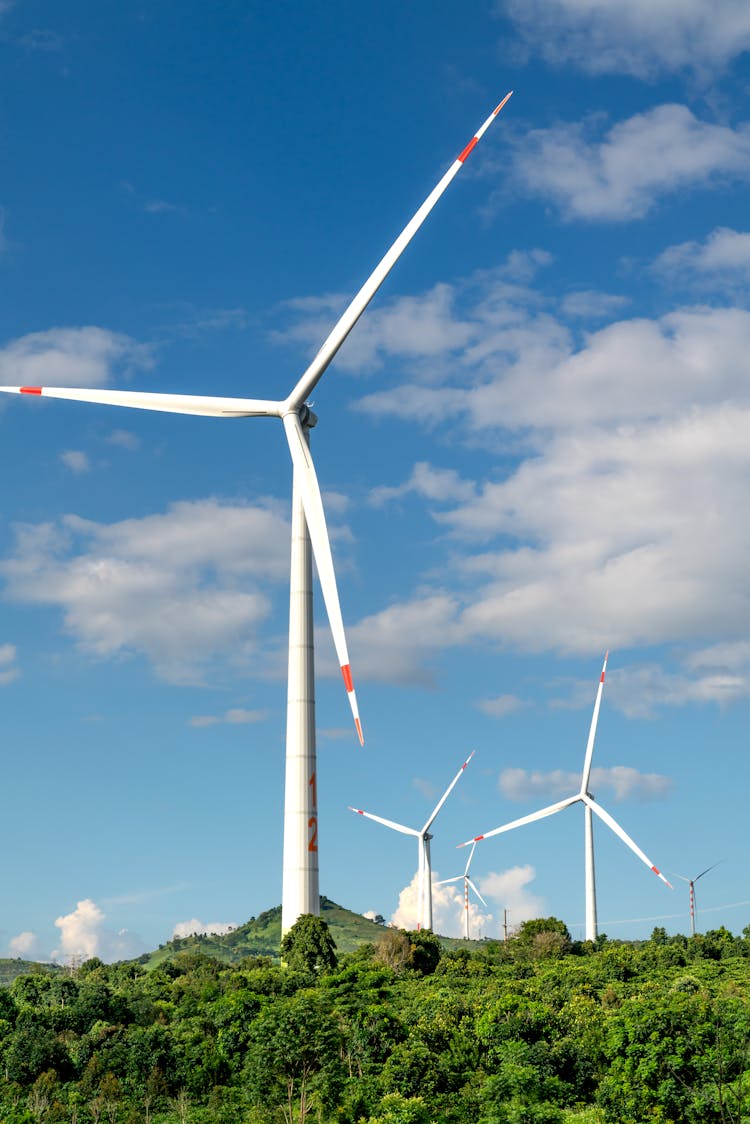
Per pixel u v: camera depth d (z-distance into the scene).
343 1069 93.00
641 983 134.38
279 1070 92.19
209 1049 103.12
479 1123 83.50
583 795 188.75
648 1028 84.88
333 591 101.31
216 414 113.06
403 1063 91.06
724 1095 79.12
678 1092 81.00
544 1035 95.38
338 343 110.69
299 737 139.25
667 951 157.38
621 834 185.38
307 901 138.38
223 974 160.50
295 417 112.44
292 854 138.12
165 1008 123.88
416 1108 82.94
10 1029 113.00
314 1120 87.62
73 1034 112.44
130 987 145.75
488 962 165.25
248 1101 93.56
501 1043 94.75
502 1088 86.31
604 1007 115.19
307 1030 92.19
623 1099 82.88
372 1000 116.81
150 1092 97.62
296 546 142.50
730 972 147.00
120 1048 104.56
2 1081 103.31
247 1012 110.00
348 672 92.12
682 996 90.56
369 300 109.62
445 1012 102.44
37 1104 95.12
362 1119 83.88
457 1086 91.12
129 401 112.62
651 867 182.75
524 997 115.44
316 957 135.88
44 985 148.62
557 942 174.88
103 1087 99.12
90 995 119.62
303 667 140.50
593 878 190.00
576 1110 86.75
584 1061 90.94
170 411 113.25
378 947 154.12
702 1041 83.56
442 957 162.12
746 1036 84.00
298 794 138.38
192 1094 99.19
